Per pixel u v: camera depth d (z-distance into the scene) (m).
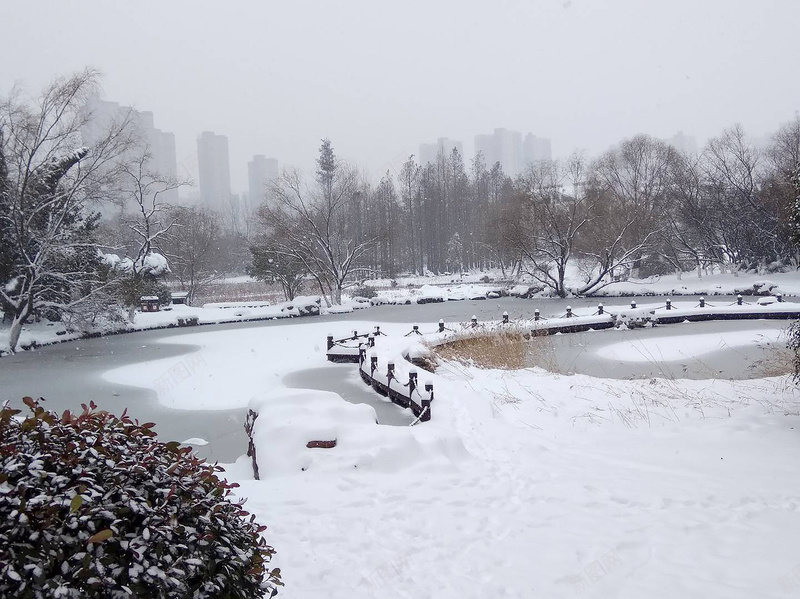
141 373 19.02
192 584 2.30
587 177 47.03
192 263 46.06
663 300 38.22
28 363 21.97
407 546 4.84
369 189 53.59
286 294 45.84
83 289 29.42
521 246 43.44
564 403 10.73
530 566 4.39
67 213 28.97
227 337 27.94
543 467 7.11
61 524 2.12
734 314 28.81
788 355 15.19
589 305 36.81
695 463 7.05
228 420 12.52
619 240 42.50
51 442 2.42
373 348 17.62
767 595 3.82
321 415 7.73
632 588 3.98
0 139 25.91
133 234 51.94
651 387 11.75
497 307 37.06
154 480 2.45
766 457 7.01
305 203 41.09
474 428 9.06
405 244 69.88
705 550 4.54
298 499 5.97
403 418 11.79
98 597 2.08
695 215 45.38
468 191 72.94
